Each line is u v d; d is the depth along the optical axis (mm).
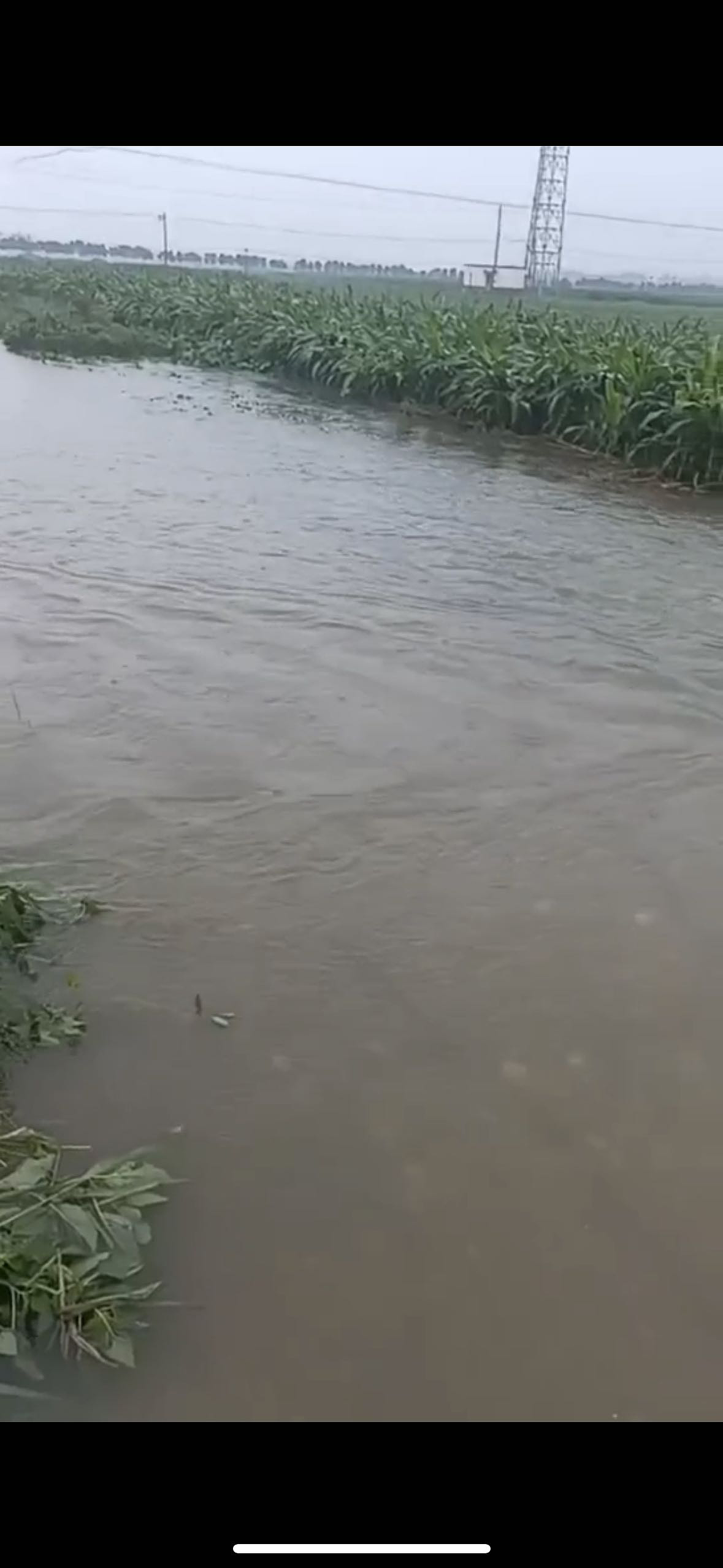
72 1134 3156
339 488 11133
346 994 3770
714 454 11391
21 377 18719
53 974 3814
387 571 8445
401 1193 3010
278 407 16234
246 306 23031
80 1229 2691
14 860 4449
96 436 13344
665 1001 3785
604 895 4379
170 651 6695
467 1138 3195
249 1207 2953
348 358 17719
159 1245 2838
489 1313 2701
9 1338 2486
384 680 6395
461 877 4465
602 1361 2602
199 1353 2590
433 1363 2584
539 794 5133
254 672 6434
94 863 4465
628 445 12562
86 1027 3572
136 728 5656
